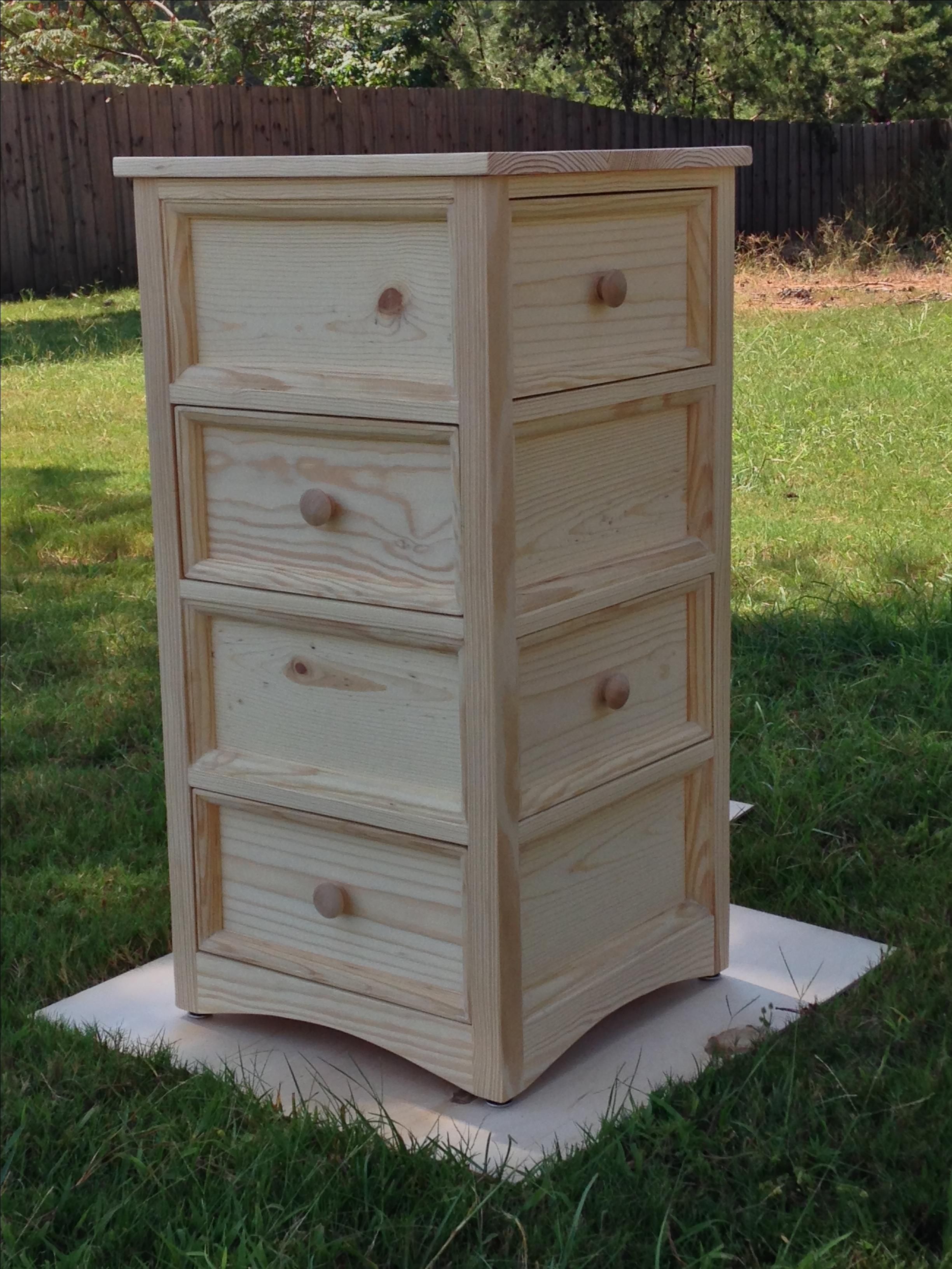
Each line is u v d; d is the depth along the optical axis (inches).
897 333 341.7
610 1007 93.5
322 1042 97.3
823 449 247.8
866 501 218.7
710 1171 79.9
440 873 87.3
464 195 76.5
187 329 90.2
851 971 103.5
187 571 93.5
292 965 94.8
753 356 324.2
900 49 759.7
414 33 631.8
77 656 172.7
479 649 81.5
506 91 506.3
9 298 456.1
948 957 103.1
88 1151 84.7
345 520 86.5
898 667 154.9
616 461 88.5
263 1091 90.7
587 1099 88.4
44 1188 81.4
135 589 196.4
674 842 99.4
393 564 85.1
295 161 81.9
